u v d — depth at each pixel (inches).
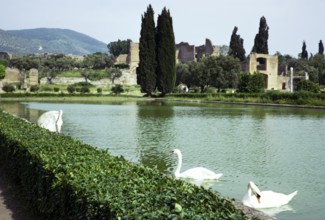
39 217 309.0
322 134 901.8
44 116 757.9
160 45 2817.4
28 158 343.0
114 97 2815.0
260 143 764.6
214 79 3107.8
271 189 439.2
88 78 4724.4
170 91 2856.8
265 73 3978.8
